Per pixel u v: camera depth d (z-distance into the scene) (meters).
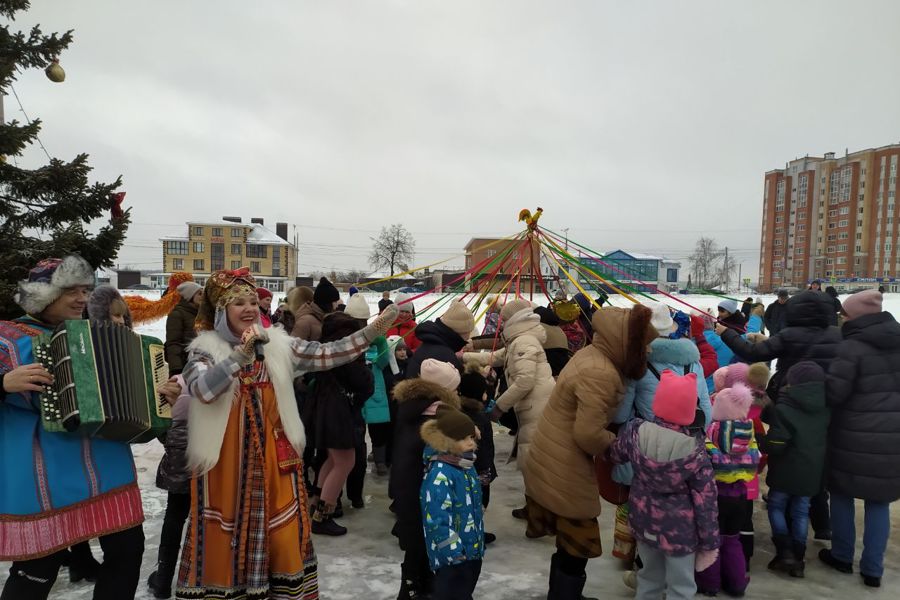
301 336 4.42
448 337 3.93
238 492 2.31
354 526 4.18
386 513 4.44
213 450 2.29
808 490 3.45
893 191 75.88
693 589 2.79
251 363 2.32
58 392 2.06
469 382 3.58
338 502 4.31
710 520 2.72
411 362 3.89
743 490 3.21
